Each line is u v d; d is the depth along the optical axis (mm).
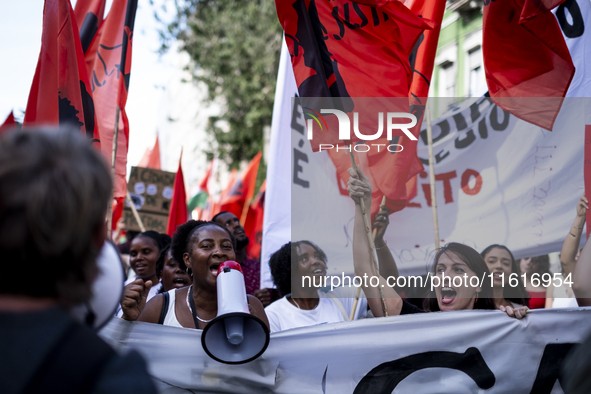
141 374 864
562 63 3055
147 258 4117
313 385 2254
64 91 2910
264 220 3979
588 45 3307
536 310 2354
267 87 15867
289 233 3918
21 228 815
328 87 2822
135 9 3521
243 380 2215
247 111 16391
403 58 2926
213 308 2412
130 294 2262
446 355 2309
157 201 5758
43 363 793
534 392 2309
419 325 2336
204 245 2441
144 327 2186
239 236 4371
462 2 11047
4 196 820
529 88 3078
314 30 2893
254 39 15586
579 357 1111
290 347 2279
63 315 857
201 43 16094
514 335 2338
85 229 858
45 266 836
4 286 845
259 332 1974
